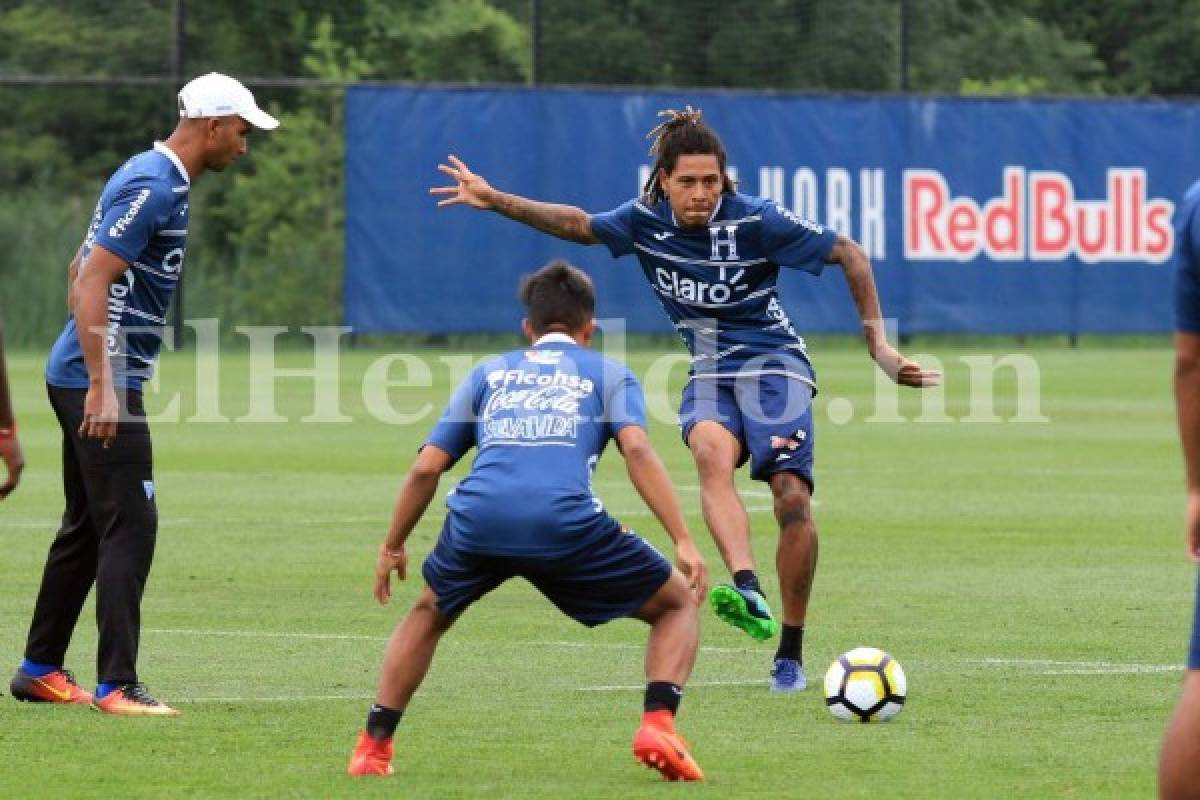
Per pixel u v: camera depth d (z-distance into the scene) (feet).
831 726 95.40
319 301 418.92
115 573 97.14
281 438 252.83
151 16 458.09
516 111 370.32
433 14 476.95
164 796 80.59
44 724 94.99
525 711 98.89
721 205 110.11
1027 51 444.55
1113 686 105.19
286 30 463.42
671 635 82.94
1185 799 64.23
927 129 381.81
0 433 95.86
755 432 108.37
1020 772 85.46
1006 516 181.16
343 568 149.69
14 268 414.62
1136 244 387.55
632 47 439.63
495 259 370.32
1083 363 376.68
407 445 245.24
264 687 104.94
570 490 81.92
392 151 366.84
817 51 436.76
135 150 458.91
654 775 84.53
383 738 84.07
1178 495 197.67
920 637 120.88
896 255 381.19
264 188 431.02
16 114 456.04
